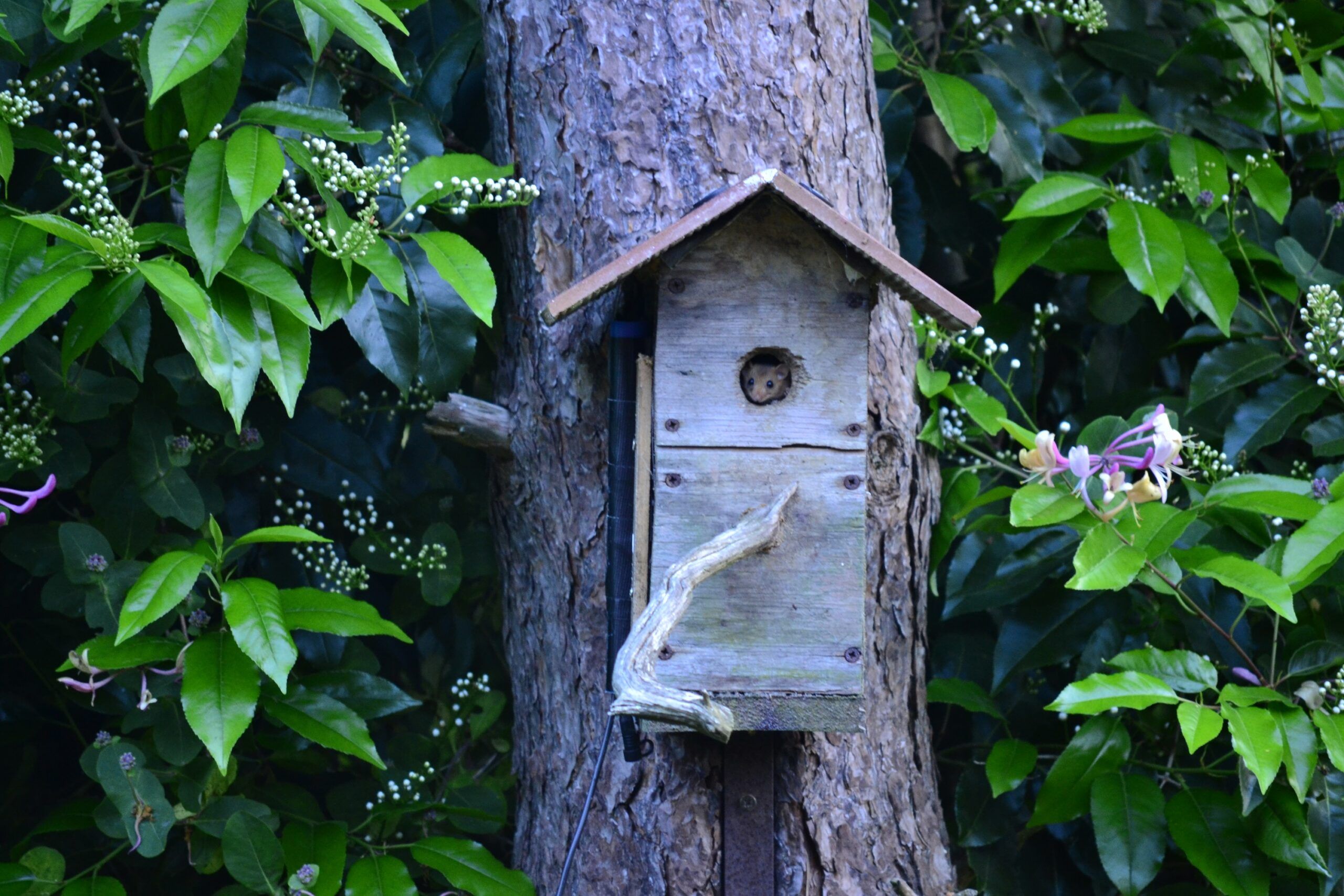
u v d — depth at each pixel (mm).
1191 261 4758
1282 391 4828
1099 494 3932
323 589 4949
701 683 3578
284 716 3992
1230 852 4117
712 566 3264
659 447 3562
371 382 5527
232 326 3637
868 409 4172
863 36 4465
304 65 4520
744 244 3580
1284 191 5000
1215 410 5160
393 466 5516
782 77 4113
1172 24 6133
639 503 3738
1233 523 4371
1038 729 4973
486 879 4184
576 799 4180
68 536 3975
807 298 3588
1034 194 4734
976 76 5273
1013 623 4590
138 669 4082
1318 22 5461
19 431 4117
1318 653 4082
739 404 3582
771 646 3598
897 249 4516
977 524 4430
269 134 3670
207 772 4168
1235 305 4730
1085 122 5055
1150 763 4562
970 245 5703
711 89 4055
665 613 3105
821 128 4184
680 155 4055
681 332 3574
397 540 4988
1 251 3545
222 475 4941
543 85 4199
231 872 3852
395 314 4180
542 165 4219
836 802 4082
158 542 4395
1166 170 5414
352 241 3770
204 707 3592
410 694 5418
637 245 3844
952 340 4672
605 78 4094
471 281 3832
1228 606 4535
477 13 5090
